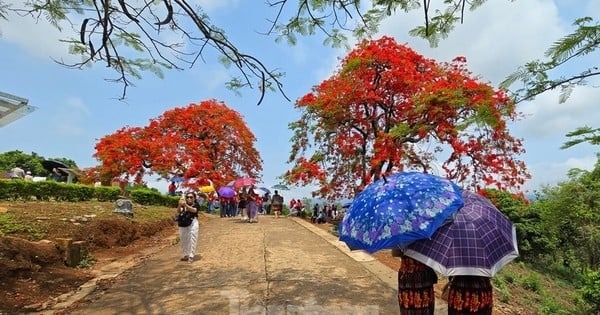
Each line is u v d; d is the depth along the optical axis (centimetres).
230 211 2103
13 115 523
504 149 1015
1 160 3216
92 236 961
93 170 2252
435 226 254
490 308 266
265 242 1086
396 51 1146
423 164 1063
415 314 277
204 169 2342
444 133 803
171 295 619
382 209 269
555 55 273
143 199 1858
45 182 1295
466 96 765
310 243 1069
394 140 986
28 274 674
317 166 1260
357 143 1233
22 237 817
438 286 655
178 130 2505
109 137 2238
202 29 397
